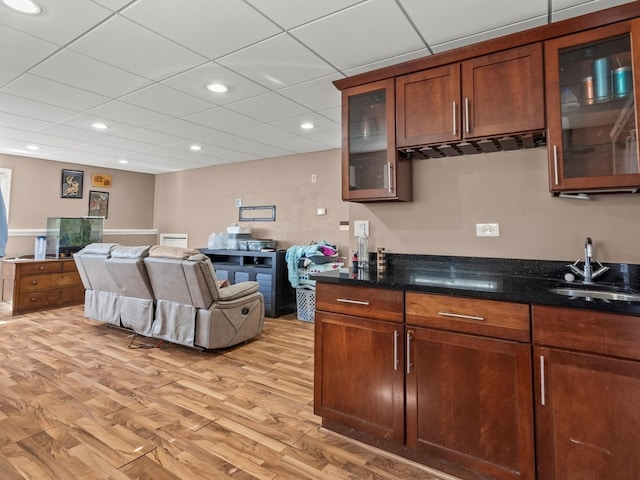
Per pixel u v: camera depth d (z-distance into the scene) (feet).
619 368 4.30
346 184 7.79
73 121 12.10
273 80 8.83
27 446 6.05
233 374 9.34
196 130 13.15
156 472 5.48
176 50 7.39
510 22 6.40
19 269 15.49
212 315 10.42
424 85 6.88
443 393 5.46
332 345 6.58
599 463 4.40
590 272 6.10
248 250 16.85
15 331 12.96
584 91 5.81
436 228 7.76
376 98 7.68
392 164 7.21
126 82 8.93
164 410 7.39
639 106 5.23
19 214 17.67
